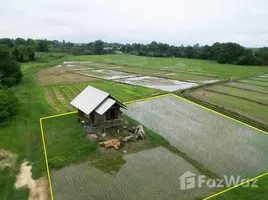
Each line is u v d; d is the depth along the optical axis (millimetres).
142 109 37906
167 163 22531
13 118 31594
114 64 102688
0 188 18438
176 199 17734
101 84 56281
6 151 23766
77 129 28875
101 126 27344
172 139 27562
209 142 26969
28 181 19547
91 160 22812
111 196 18062
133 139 26453
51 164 21750
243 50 119125
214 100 44625
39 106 36969
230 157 23781
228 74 79125
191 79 67250
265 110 38906
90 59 125250
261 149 25469
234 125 32000
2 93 32656
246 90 54062
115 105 28172
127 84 57281
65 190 18625
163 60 128875
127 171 21219
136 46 196625
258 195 17828
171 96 46406
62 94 46125
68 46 197250
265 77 75125
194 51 147500
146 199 17781
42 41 156625
